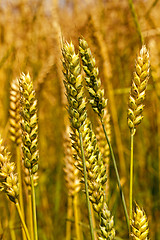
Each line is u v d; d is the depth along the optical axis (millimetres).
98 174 490
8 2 1046
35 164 490
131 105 513
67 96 480
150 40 844
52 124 1152
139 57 513
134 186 1006
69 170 622
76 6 995
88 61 500
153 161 1075
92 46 775
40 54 1017
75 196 625
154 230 903
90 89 505
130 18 1005
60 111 1125
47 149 1150
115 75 1042
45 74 917
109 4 1034
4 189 483
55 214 955
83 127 489
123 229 896
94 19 780
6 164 481
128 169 1056
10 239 761
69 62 474
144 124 1102
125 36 1032
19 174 559
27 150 484
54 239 869
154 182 1025
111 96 885
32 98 486
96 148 494
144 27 871
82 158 475
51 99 1097
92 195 486
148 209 945
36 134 487
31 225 520
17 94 564
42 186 967
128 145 1095
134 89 512
